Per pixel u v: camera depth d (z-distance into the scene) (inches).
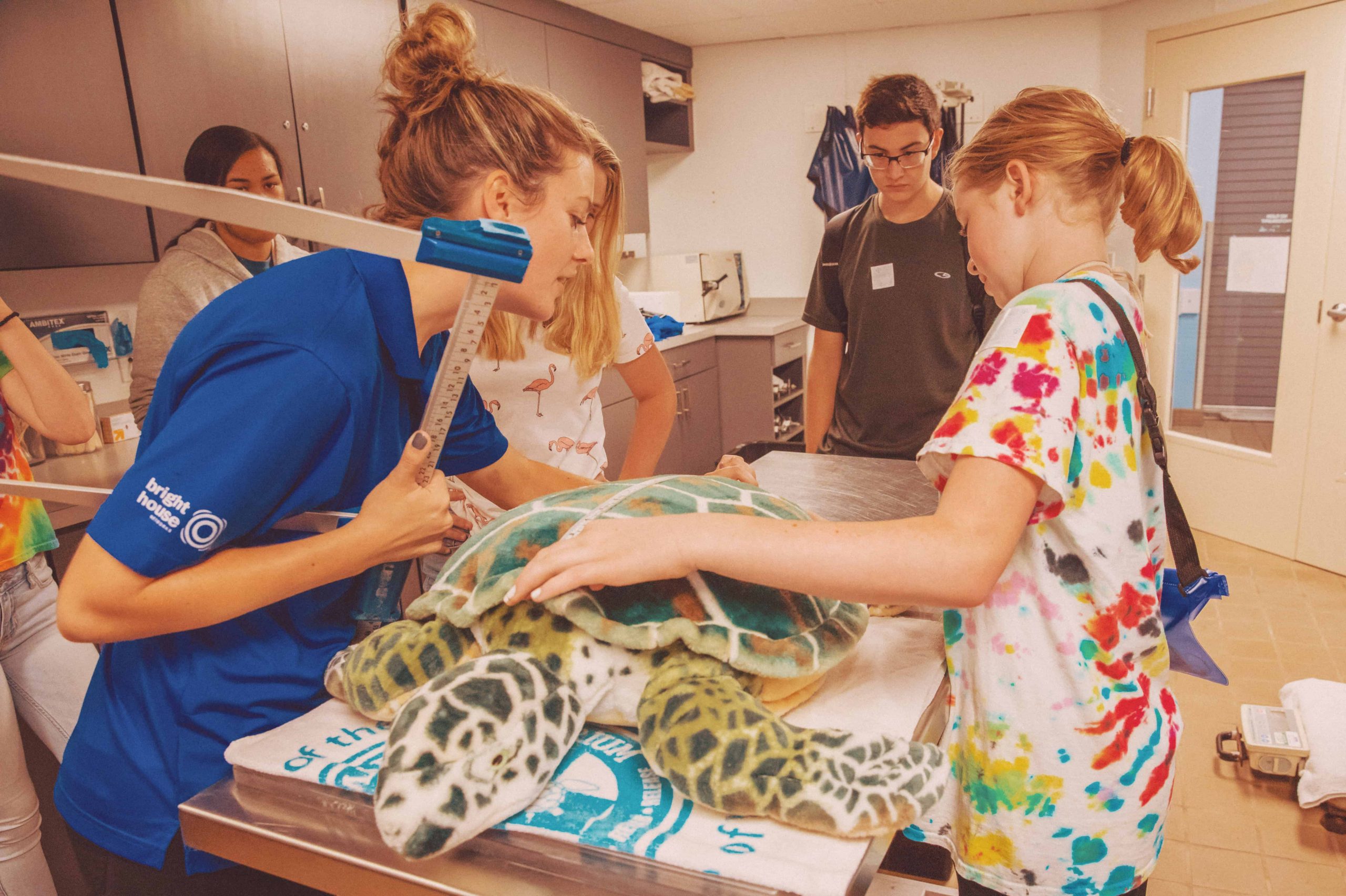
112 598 26.8
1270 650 109.2
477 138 31.5
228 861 31.4
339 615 35.5
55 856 65.6
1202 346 148.8
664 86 173.6
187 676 31.8
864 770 24.5
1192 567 34.2
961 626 33.7
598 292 57.6
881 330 88.0
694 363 162.7
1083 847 33.1
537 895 24.1
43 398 57.6
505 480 45.2
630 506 32.1
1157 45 149.0
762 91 184.1
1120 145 33.6
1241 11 134.0
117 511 26.9
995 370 28.9
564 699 26.9
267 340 28.6
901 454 89.7
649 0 143.9
